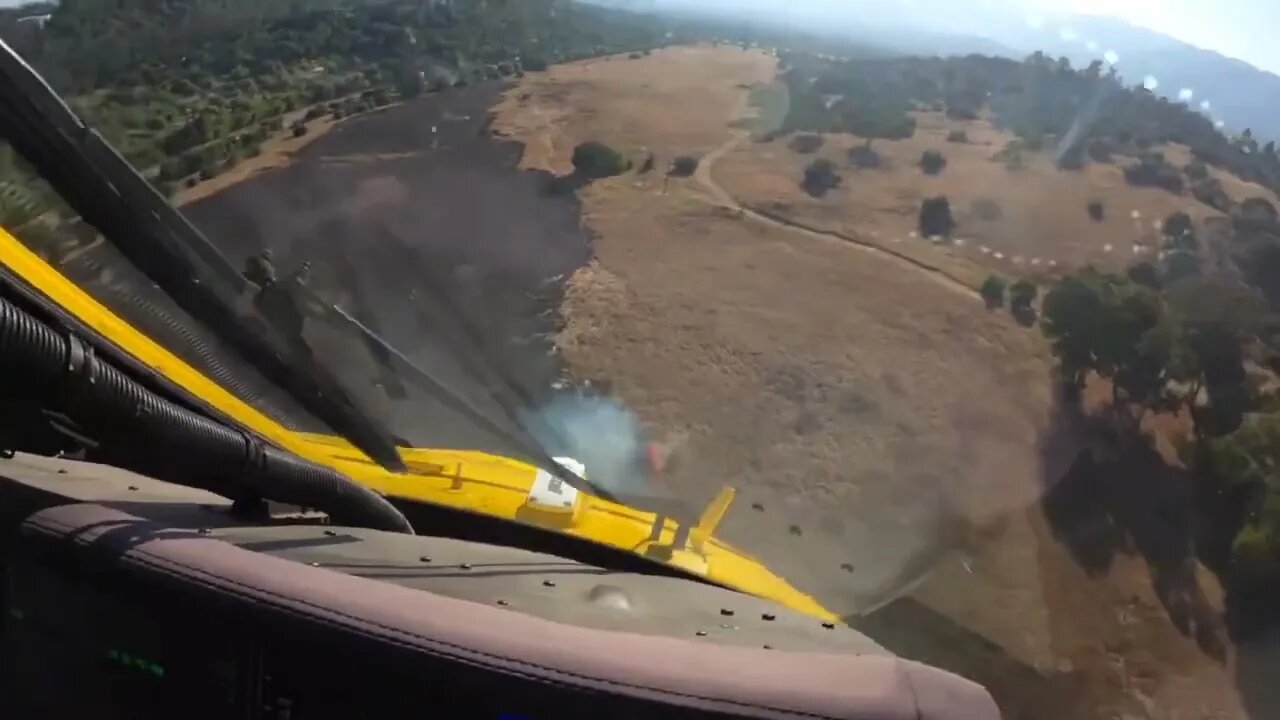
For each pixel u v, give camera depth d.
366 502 3.46
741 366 24.95
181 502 2.90
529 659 1.79
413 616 1.90
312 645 1.85
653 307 26.14
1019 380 26.12
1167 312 26.50
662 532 5.32
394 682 1.82
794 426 23.09
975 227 32.50
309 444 4.63
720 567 5.09
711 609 2.97
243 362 2.91
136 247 2.36
